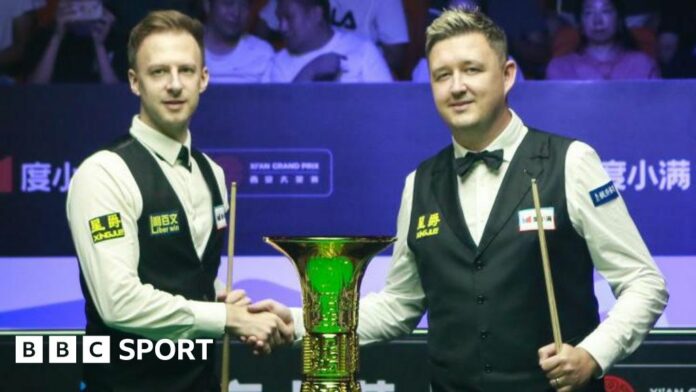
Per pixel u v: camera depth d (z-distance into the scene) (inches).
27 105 230.4
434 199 162.6
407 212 166.7
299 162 229.9
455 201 160.4
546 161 157.8
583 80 230.2
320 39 231.6
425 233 161.2
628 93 228.7
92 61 232.1
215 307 154.6
